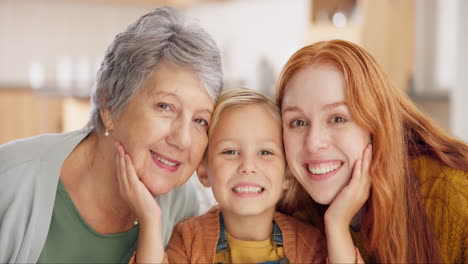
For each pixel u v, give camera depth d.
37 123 4.65
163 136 1.04
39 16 4.78
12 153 1.18
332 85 1.05
